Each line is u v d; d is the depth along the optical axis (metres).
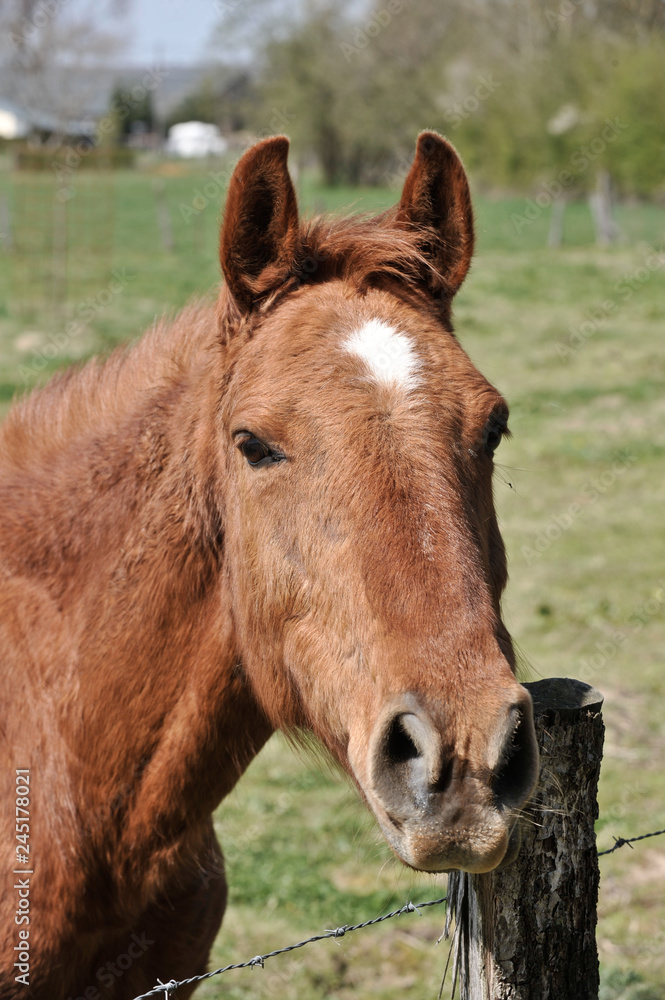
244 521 2.86
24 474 3.34
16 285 23.36
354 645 2.51
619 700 7.94
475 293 25.36
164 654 3.06
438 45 48.97
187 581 3.08
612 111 35.47
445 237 3.14
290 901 5.79
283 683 2.88
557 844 2.82
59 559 3.16
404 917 5.72
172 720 3.06
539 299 24.66
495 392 2.82
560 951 2.90
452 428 2.64
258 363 2.83
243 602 2.93
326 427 2.61
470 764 2.24
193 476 3.11
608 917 5.60
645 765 7.05
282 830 6.51
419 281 3.09
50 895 3.00
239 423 2.75
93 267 27.14
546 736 2.77
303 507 2.63
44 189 30.38
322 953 5.39
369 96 51.00
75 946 3.08
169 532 3.10
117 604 3.06
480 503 2.74
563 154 38.56
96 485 3.21
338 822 6.59
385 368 2.67
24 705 3.07
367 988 5.14
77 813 3.04
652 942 5.39
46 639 3.10
